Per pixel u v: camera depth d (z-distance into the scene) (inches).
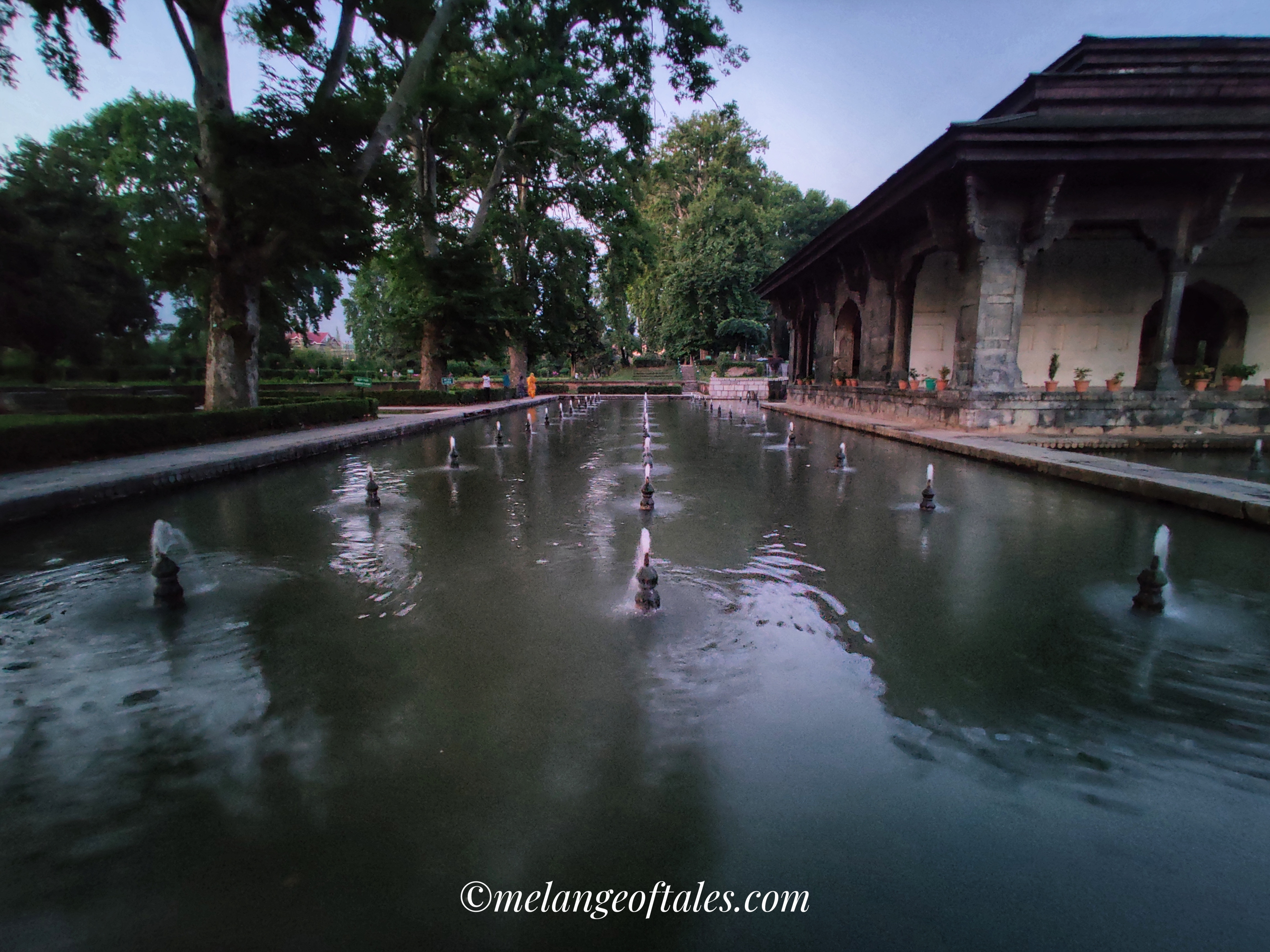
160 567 151.9
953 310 708.7
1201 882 67.7
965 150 456.8
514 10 743.1
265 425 512.4
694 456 446.9
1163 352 526.0
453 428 690.8
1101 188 503.5
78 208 1101.7
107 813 79.0
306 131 472.7
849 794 82.0
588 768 87.8
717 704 105.0
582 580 171.5
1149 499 275.1
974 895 66.0
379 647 128.7
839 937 60.6
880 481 335.3
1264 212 501.4
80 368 1113.4
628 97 848.9
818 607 150.4
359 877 68.7
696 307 1642.5
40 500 246.1
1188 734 96.1
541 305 1256.2
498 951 59.2
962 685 111.6
